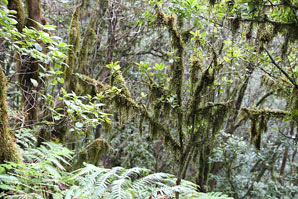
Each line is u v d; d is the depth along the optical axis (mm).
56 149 2438
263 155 6441
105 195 2045
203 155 5164
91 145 3375
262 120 2348
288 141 5270
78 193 1985
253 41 2891
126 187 2332
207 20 2816
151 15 2477
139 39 6230
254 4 2115
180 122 2406
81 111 2234
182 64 2416
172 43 2416
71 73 3162
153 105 2514
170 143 2467
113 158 6430
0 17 1628
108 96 2488
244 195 6875
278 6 2193
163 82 2537
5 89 1751
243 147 5137
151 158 6746
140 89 5203
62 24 5594
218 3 2529
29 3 2637
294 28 2191
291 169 8281
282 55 2406
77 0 5547
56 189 2072
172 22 2375
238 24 2398
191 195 2832
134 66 6426
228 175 5887
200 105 2414
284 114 2309
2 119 1699
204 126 2377
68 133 3225
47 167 1992
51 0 5418
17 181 1639
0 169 1527
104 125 3031
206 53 2615
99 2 4594
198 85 2328
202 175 5414
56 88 4469
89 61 5289
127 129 6270
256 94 6984
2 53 2521
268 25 2361
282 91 2922
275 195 6504
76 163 3277
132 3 5434
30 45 1907
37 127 2758
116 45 5965
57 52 1997
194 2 2406
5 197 1573
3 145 1697
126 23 5816
